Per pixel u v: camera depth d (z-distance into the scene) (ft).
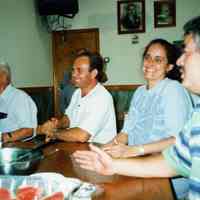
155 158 3.75
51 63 17.71
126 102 17.11
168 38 16.88
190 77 3.03
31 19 15.03
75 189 3.14
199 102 3.21
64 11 15.56
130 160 3.76
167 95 5.34
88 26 17.61
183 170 3.44
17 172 3.63
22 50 13.93
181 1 16.60
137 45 17.22
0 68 7.47
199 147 2.91
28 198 2.85
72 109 7.33
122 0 17.13
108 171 3.74
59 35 17.71
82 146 5.65
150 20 16.98
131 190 3.36
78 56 6.97
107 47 17.53
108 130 6.72
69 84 17.16
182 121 5.18
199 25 2.95
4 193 2.93
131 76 17.44
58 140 6.28
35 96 14.88
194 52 2.96
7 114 7.47
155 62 5.69
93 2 17.44
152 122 5.50
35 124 7.67
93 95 6.70
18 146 5.70
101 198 3.15
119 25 17.29
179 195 4.25
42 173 3.58
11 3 13.00
